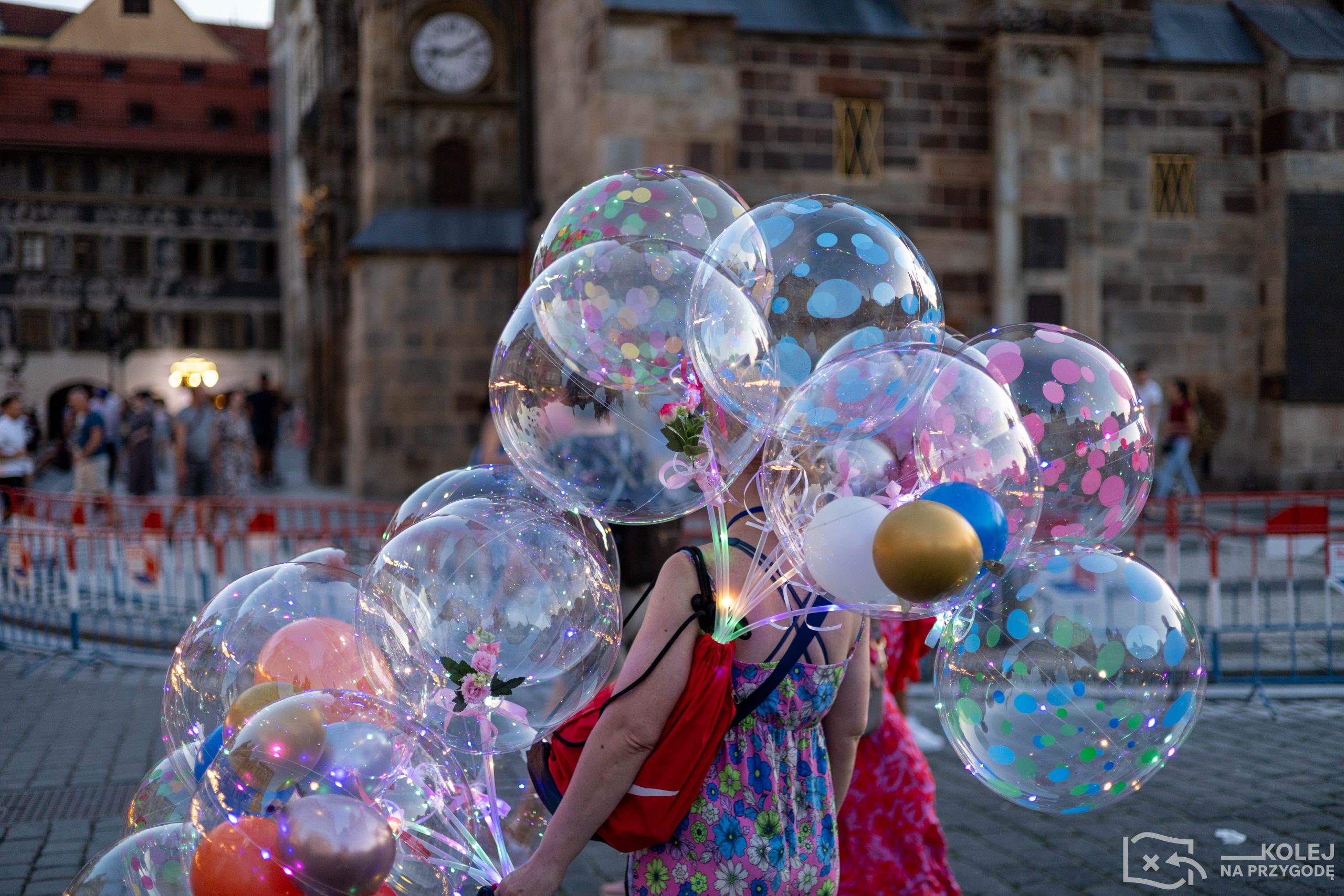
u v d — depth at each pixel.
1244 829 4.80
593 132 13.16
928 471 2.06
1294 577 7.55
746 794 2.17
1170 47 16.36
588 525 2.38
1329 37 16.44
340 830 2.02
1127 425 2.30
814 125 14.36
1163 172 16.36
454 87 18.50
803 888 2.19
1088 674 2.16
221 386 54.34
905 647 3.73
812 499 2.03
